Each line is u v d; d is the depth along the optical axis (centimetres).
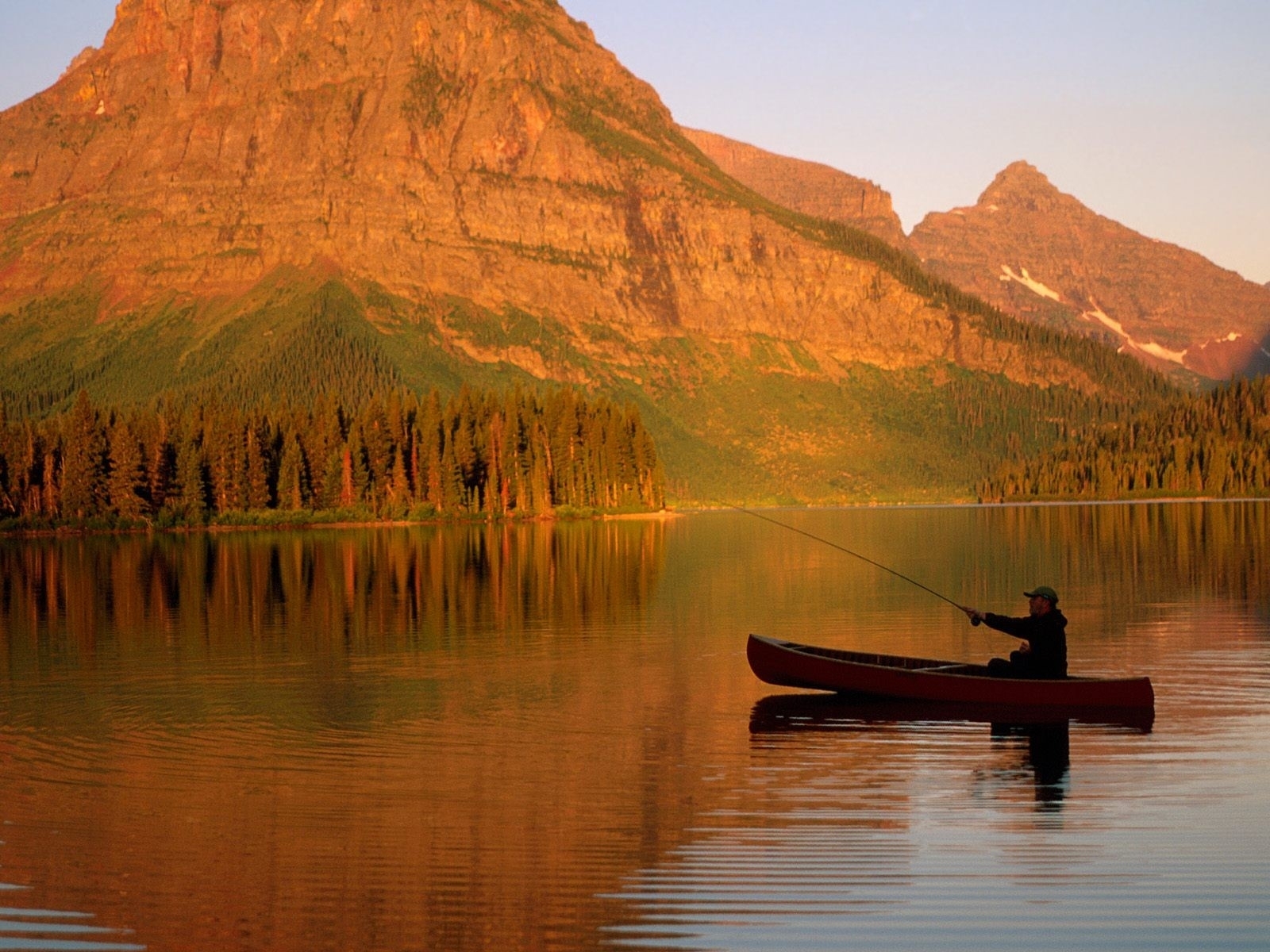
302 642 4822
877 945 1725
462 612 5881
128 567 9450
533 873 2028
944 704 3322
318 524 17650
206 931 1805
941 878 1981
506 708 3425
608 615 5697
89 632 5209
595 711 3384
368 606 6184
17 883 1997
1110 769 2666
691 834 2230
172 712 3409
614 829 2262
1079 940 1734
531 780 2627
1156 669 3941
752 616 5578
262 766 2759
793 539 13075
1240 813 2317
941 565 8719
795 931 1775
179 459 17325
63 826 2298
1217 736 2964
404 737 3062
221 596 6869
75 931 1806
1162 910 1838
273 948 1744
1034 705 3250
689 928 1789
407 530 16512
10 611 6122
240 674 4038
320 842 2198
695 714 3328
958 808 2380
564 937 1764
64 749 2948
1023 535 12938
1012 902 1875
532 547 11875
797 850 2131
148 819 2344
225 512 17325
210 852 2145
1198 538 11356
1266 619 5172
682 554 10494
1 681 3941
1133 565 8269
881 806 2397
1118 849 2112
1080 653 4297
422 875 2025
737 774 2661
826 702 3478
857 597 6475
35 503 16838
